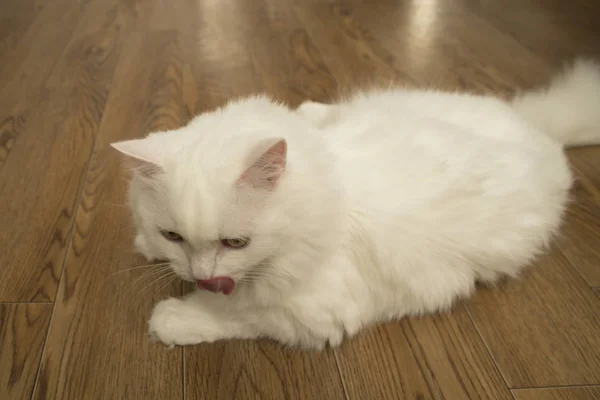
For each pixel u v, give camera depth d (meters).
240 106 0.97
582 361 0.96
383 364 0.98
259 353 1.00
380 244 0.95
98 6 2.62
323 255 0.90
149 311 1.06
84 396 0.90
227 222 0.77
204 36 2.29
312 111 1.52
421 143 1.03
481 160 1.03
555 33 2.29
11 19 2.45
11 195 1.34
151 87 1.88
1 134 1.59
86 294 1.09
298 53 2.14
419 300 1.03
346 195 0.93
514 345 1.00
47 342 0.99
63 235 1.23
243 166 0.77
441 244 0.99
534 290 1.11
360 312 1.00
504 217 1.02
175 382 0.93
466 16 2.50
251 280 0.89
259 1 2.70
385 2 2.67
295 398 0.92
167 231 0.83
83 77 1.94
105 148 1.54
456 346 1.00
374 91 1.46
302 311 0.94
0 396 0.90
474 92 1.83
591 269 1.15
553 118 1.45
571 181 1.25
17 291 1.09
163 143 0.83
